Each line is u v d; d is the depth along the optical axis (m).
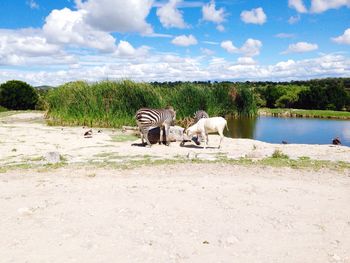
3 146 15.24
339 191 8.52
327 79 107.88
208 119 15.74
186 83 31.62
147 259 5.18
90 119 24.27
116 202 7.59
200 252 5.41
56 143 16.33
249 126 31.05
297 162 11.62
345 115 44.59
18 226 6.33
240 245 5.64
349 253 5.42
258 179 9.59
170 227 6.28
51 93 28.56
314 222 6.57
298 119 40.19
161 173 10.34
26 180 9.66
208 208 7.21
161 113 16.22
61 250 5.43
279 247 5.59
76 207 7.29
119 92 25.33
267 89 64.94
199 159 12.25
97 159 12.55
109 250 5.44
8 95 44.38
